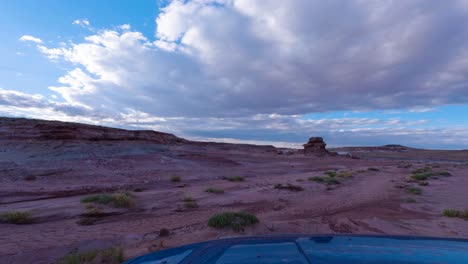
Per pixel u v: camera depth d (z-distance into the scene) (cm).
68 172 2711
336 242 268
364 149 19588
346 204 1571
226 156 5528
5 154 3303
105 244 844
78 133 4644
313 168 5250
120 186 2264
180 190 2106
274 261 215
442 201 1688
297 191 2069
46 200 1647
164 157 4244
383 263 205
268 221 1066
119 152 4097
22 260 720
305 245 257
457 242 272
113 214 1291
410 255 224
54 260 722
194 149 5712
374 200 1705
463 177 3538
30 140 4128
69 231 991
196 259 240
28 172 2558
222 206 1520
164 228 977
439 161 10369
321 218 1205
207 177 3180
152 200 1645
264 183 2641
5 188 1939
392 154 15288
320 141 9906
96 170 2945
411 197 1800
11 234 941
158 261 257
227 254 239
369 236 296
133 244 841
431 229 1032
